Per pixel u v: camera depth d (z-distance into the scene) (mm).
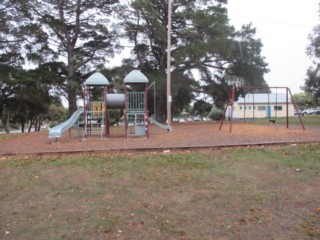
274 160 7500
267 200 5266
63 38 26766
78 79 26547
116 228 4496
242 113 60281
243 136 12484
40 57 26125
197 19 24484
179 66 27656
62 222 4738
